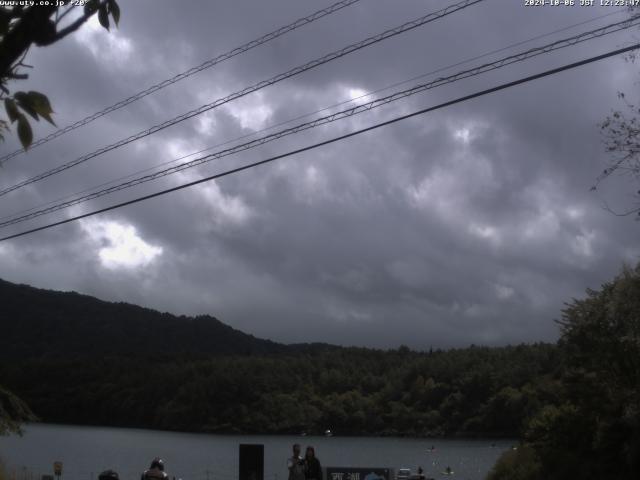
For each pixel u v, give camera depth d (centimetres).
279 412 14600
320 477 1809
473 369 14800
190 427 14150
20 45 337
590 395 3084
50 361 15088
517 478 3262
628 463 2791
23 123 355
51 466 6756
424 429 14388
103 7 395
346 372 16650
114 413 14200
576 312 3294
